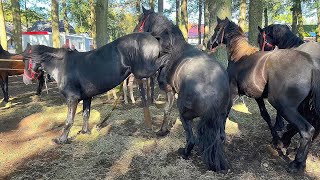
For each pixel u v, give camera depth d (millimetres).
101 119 5840
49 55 4562
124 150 4195
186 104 3350
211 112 3178
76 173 3590
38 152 4289
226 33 4461
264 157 3912
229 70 4258
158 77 4449
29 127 5570
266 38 4953
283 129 4918
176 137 4648
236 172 3479
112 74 4496
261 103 4336
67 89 4496
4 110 6930
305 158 3412
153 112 6266
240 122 5355
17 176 3588
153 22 4652
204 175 3381
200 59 3535
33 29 35500
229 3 5805
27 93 9289
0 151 4406
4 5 22141
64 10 23516
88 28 35969
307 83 3234
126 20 28922
